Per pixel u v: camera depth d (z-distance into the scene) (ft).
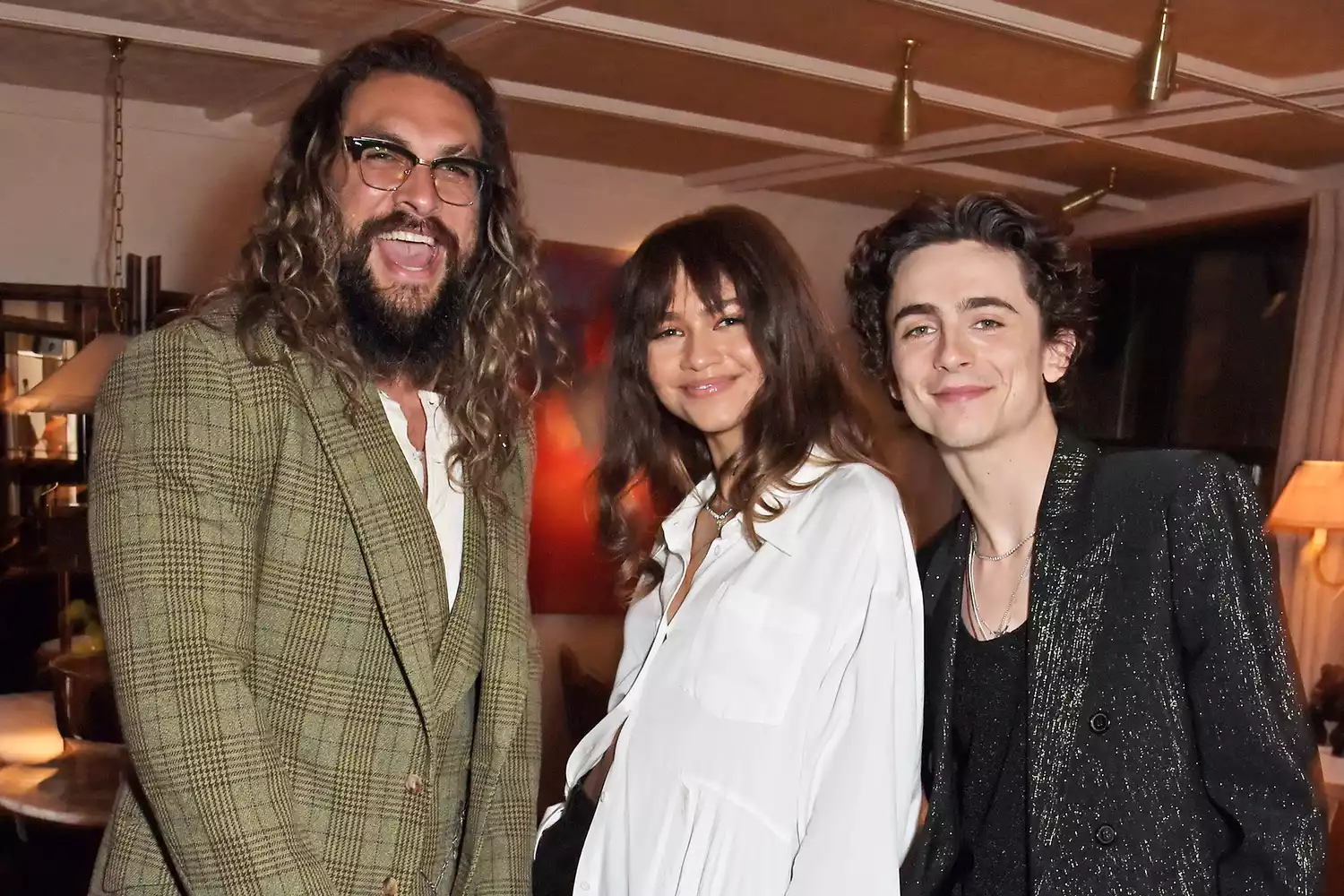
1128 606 4.57
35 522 14.55
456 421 5.18
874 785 4.89
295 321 4.50
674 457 6.40
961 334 4.93
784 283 5.74
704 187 20.10
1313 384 17.42
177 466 4.12
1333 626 16.96
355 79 4.99
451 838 5.03
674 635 5.63
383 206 4.83
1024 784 4.80
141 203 15.56
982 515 5.18
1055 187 19.57
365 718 4.57
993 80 13.51
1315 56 12.40
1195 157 16.83
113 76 14.12
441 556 4.77
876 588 5.21
